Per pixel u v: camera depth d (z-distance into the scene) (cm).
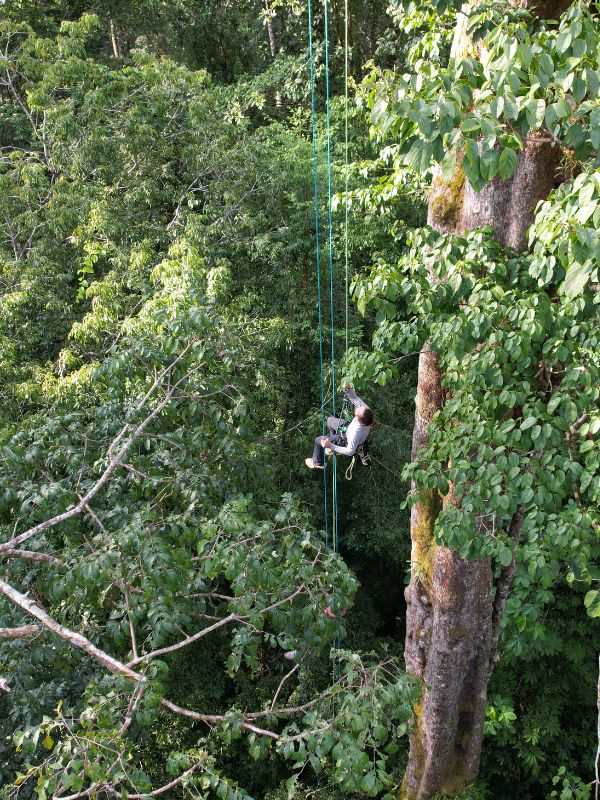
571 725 1059
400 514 1299
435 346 519
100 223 1019
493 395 514
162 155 1232
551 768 1012
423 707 805
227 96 1572
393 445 1277
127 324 821
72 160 1116
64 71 1159
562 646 968
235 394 757
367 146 1373
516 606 802
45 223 1067
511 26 394
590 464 470
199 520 561
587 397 467
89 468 651
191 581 554
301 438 1209
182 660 993
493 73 353
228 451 629
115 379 621
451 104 328
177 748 995
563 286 370
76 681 669
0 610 541
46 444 657
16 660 553
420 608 795
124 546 475
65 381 826
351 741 422
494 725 888
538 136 555
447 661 745
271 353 1141
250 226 1152
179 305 700
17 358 1009
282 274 1223
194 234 1078
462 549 518
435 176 677
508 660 973
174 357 634
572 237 359
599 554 791
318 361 1327
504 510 474
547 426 463
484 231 547
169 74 1246
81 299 1087
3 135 1362
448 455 548
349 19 1698
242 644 509
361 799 932
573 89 321
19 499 588
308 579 489
